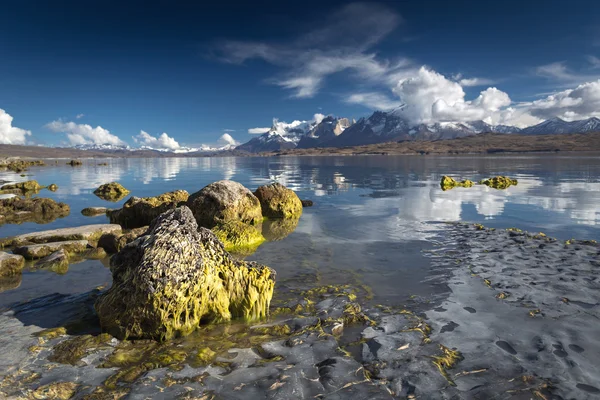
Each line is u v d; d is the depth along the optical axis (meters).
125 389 5.48
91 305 8.73
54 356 6.37
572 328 7.17
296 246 14.11
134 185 41.81
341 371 5.90
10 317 8.02
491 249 12.79
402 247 13.55
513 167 66.44
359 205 24.09
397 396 5.30
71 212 23.08
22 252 12.66
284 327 7.50
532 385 5.48
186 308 7.32
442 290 9.33
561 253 12.00
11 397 5.25
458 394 5.31
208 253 8.23
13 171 74.50
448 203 24.11
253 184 41.72
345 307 8.38
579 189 30.80
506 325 7.37
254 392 5.41
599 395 5.24
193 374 5.88
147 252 7.54
